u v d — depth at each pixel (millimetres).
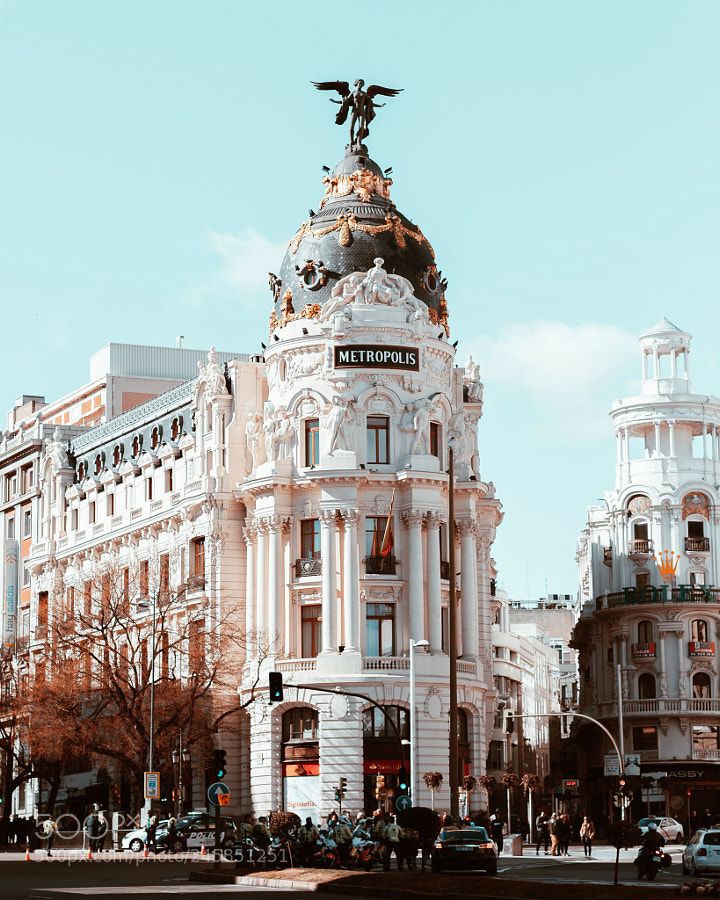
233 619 114688
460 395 120125
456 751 71750
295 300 114625
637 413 141000
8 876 67250
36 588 145875
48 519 145250
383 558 109500
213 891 55906
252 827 74625
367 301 111562
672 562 137625
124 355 158875
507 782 114938
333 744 106188
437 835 70188
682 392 141500
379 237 114500
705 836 67062
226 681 112875
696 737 132500
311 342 111812
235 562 116062
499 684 164625
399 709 108062
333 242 114062
